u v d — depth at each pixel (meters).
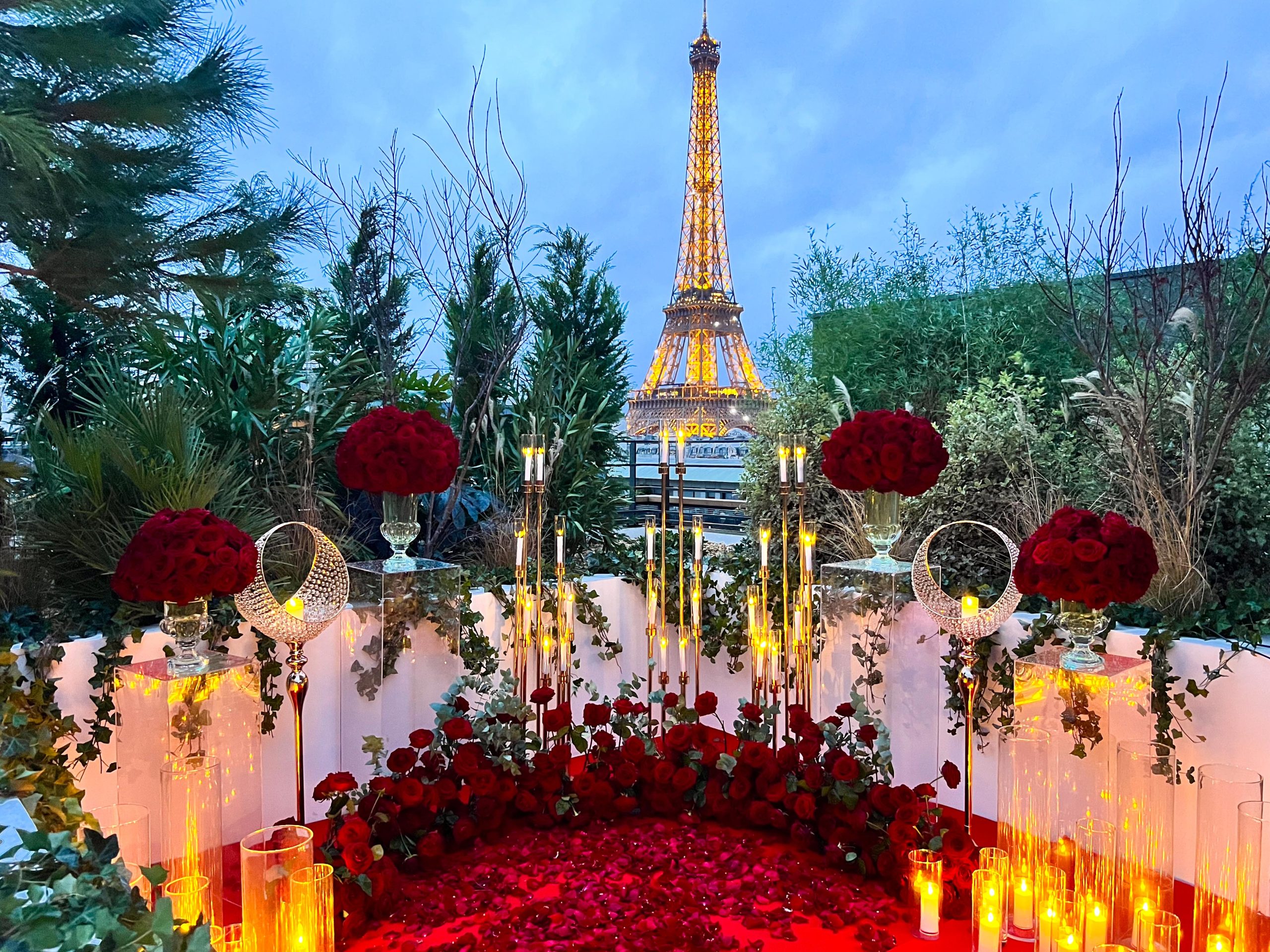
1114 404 3.38
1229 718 2.47
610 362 5.44
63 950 0.87
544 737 3.13
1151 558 2.29
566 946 2.15
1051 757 2.42
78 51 2.50
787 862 2.64
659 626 4.01
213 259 3.14
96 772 2.54
